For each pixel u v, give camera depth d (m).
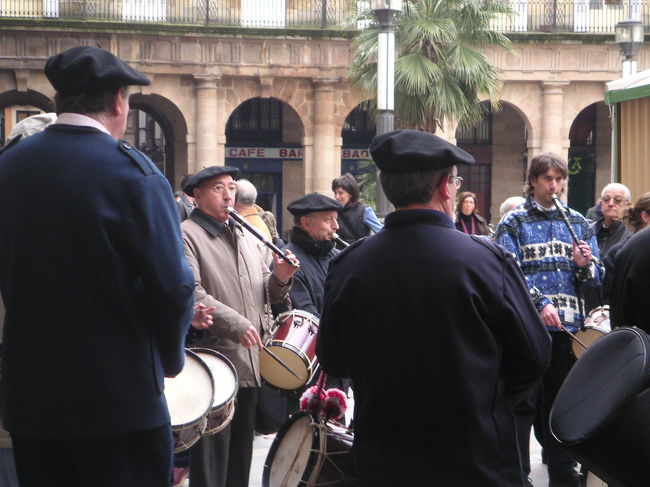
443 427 4.33
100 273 4.36
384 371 4.42
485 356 4.35
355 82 31.20
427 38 29.77
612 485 3.97
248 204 11.62
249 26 37.88
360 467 4.50
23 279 4.44
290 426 6.48
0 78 36.22
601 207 11.18
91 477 4.42
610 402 3.85
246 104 42.59
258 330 7.46
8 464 5.87
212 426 6.59
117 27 36.47
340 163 39.69
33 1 37.03
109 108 4.56
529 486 7.11
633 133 14.62
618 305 4.52
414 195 4.48
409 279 4.39
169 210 4.45
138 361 4.41
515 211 8.29
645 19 39.66
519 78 38.94
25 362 4.43
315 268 8.80
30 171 4.46
